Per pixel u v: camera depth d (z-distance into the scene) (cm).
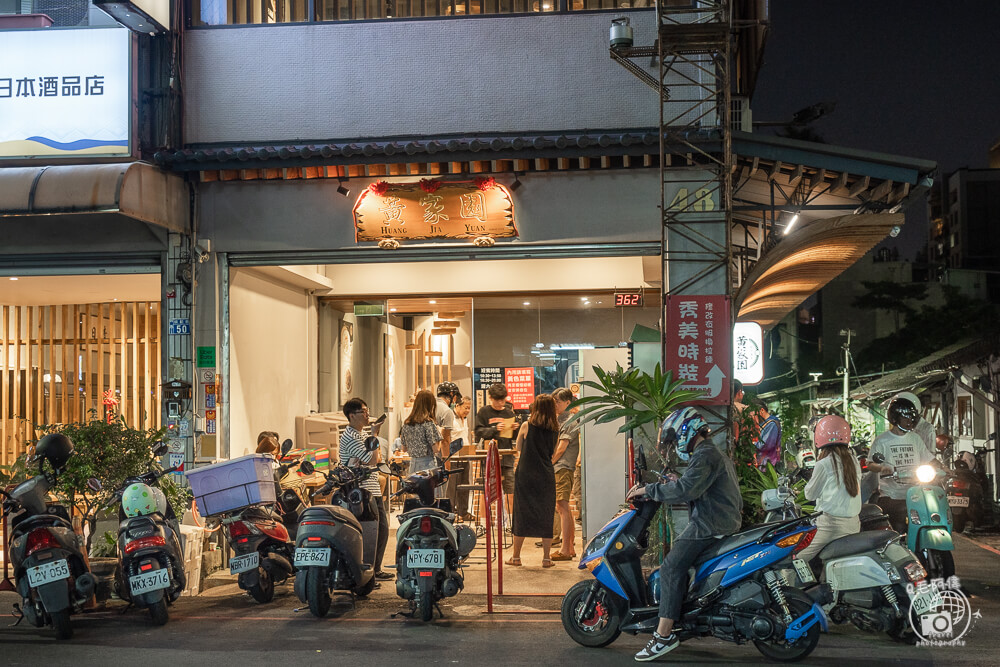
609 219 995
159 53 1027
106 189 875
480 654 586
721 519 564
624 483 945
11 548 639
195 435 1002
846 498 611
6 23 1012
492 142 965
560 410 995
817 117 1241
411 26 1035
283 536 762
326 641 623
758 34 1117
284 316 1217
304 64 1039
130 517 676
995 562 980
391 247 1005
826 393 2553
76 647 610
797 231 951
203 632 652
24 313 1380
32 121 954
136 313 1321
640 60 1020
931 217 5606
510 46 1028
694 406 904
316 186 1020
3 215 877
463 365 1384
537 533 883
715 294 921
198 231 1022
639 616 582
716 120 998
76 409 1354
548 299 1371
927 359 1722
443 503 723
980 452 1382
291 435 1223
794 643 559
